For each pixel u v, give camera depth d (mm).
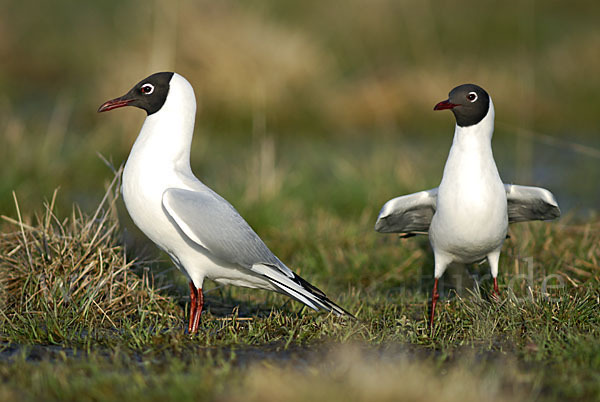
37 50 28656
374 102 23188
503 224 8938
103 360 7555
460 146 8828
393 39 28156
